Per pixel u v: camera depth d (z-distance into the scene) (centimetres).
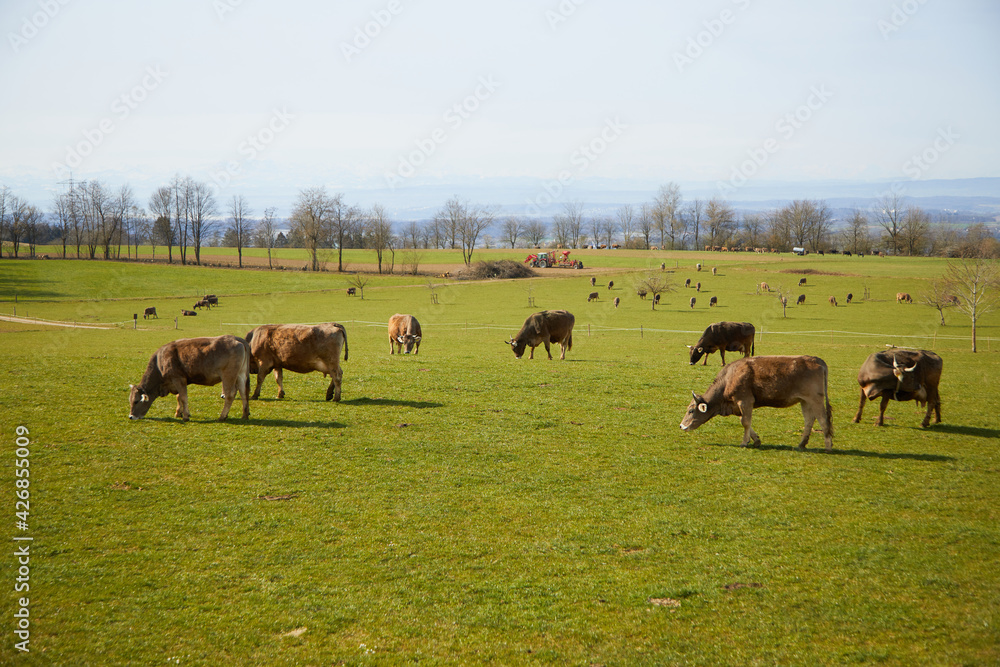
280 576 941
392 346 3594
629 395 2188
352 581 932
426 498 1241
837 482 1357
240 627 814
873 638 798
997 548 1038
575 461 1484
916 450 1598
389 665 750
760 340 5197
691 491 1305
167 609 848
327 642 789
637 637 809
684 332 5681
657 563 1002
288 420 1733
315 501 1211
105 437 1530
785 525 1143
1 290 9200
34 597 857
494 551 1036
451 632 816
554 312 3247
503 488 1306
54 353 3098
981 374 3005
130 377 2209
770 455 1543
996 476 1393
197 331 5581
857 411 2041
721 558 1017
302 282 11006
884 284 9669
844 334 5669
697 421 1647
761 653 771
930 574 952
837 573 964
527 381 2378
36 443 1466
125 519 1109
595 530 1119
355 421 1748
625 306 8106
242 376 1728
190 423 1678
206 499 1205
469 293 9612
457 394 2136
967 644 775
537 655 772
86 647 759
